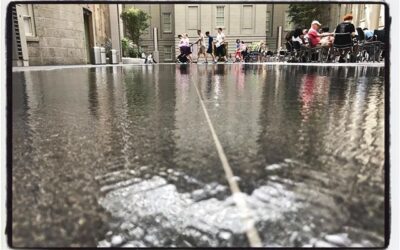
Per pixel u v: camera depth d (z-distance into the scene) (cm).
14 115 161
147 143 104
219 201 63
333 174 75
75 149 99
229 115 151
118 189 69
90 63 1639
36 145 104
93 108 181
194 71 724
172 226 56
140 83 371
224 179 73
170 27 3142
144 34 3166
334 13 2159
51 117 154
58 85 340
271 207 60
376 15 1116
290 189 67
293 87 293
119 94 250
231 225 55
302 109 167
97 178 75
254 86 310
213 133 115
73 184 72
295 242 52
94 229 55
